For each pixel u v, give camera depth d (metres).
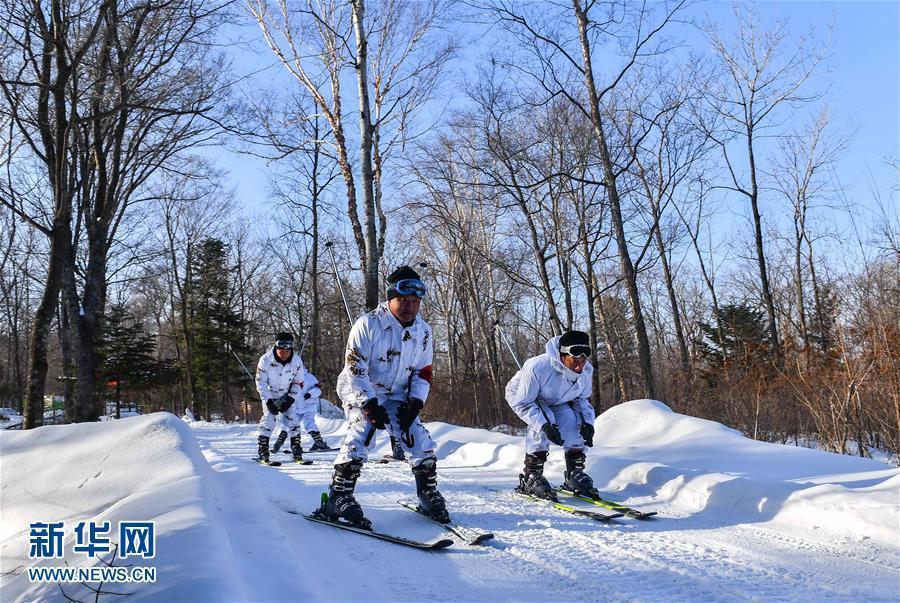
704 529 4.73
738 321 26.34
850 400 8.62
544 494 5.77
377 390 4.95
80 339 14.92
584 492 5.72
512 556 4.15
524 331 38.34
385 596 3.39
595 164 17.75
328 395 31.16
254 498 4.75
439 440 9.84
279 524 4.61
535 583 3.64
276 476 7.77
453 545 4.41
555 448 7.53
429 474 5.06
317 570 3.73
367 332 4.73
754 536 4.51
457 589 3.54
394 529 4.85
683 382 13.00
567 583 3.63
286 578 3.20
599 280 24.98
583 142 17.89
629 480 6.32
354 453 4.88
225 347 39.16
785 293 27.92
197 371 38.59
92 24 11.09
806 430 10.33
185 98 11.54
